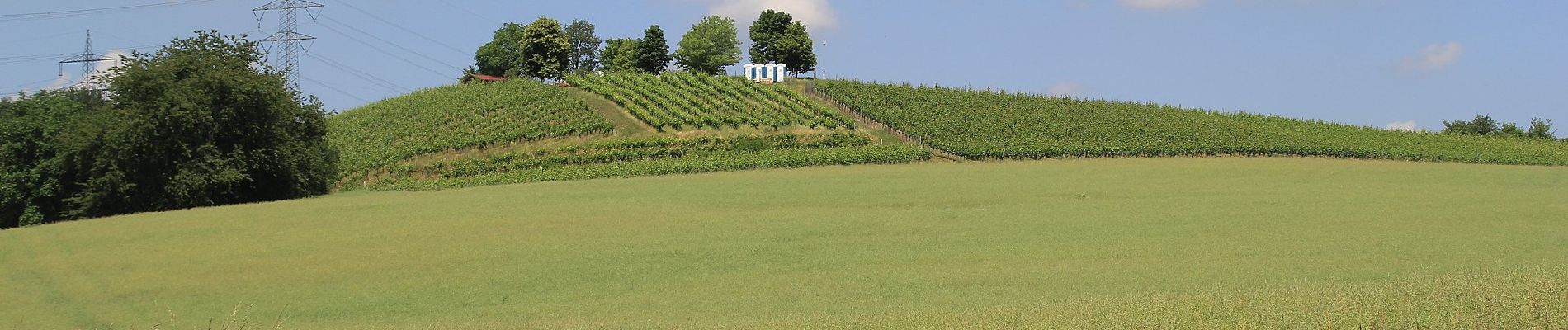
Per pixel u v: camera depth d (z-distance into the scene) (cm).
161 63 5525
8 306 2747
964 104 8994
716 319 2283
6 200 5506
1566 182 5753
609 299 2677
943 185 5550
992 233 3797
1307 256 3158
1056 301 2325
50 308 2714
